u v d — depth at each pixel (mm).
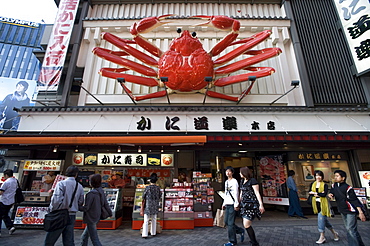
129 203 7707
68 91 7469
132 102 7547
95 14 9320
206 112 6766
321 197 4398
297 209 7008
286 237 4730
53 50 7855
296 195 7164
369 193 6867
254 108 6801
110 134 6523
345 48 8445
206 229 5668
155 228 5086
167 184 7852
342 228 5383
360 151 7871
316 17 9016
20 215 5762
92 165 7762
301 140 6355
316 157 7938
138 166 7766
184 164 7988
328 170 7941
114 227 5699
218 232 5309
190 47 6875
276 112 6793
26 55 34938
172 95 7527
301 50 8250
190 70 6688
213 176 7988
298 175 7879
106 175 7859
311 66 8141
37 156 7590
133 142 5605
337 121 6723
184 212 5781
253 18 8547
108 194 6121
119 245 4355
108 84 7926
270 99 7566
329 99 7680
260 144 7562
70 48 8672
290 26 8648
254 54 7578
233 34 6621
